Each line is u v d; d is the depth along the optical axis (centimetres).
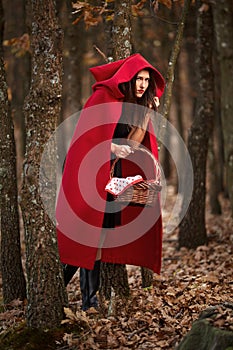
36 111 522
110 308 564
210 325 438
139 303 591
